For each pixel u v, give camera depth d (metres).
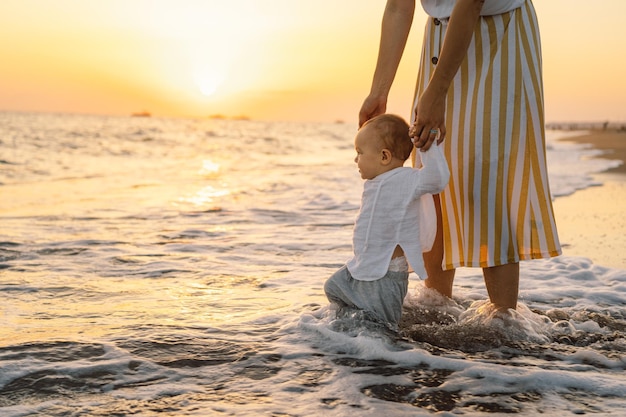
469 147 2.46
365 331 2.22
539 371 1.90
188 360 2.02
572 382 1.84
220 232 5.00
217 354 2.08
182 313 2.64
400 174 2.38
